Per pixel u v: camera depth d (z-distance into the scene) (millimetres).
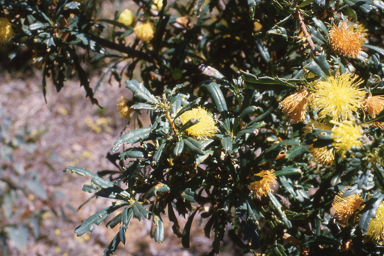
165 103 963
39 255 2469
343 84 935
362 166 928
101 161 3469
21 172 2289
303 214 1025
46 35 1104
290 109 952
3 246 2258
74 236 2703
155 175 990
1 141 2350
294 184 1017
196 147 942
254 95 1040
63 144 3463
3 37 1147
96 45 1128
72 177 3219
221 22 1223
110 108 3953
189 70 1193
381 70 1026
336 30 975
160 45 1212
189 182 993
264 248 1081
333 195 1034
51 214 2719
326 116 936
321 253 1027
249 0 986
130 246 2729
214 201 1026
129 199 979
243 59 1204
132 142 956
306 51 1001
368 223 921
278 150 965
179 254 2611
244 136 1035
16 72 4168
